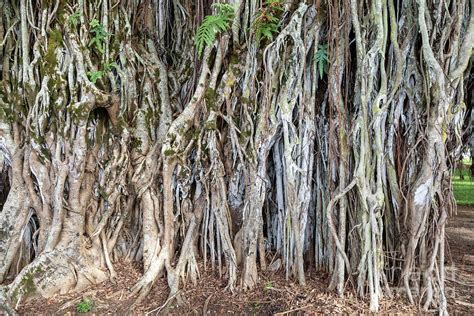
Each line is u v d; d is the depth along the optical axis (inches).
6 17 181.0
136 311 154.5
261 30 166.9
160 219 178.4
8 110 174.1
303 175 173.5
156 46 201.9
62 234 168.4
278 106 170.2
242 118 175.2
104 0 177.5
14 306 149.2
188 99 191.2
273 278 175.2
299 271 170.7
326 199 179.5
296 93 168.4
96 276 171.8
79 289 165.6
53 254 163.6
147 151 181.5
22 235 171.3
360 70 158.2
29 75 170.4
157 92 189.8
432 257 154.2
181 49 203.3
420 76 161.6
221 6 167.8
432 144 153.3
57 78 167.6
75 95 167.2
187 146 174.4
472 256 221.6
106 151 180.4
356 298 156.6
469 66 174.4
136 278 174.1
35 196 172.2
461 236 273.1
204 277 178.7
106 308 154.6
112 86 177.8
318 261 185.0
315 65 171.9
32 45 175.8
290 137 171.2
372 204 154.8
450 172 161.3
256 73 172.6
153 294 164.6
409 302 155.3
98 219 182.2
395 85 157.3
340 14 166.7
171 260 176.4
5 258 167.9
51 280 159.6
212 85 174.1
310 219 188.2
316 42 171.6
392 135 165.2
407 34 162.1
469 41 156.5
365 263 156.3
